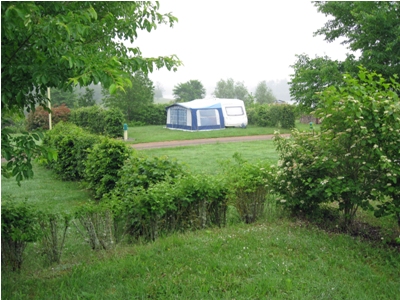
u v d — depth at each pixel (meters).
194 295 3.48
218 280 3.73
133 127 29.69
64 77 3.31
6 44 3.21
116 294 3.52
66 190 9.31
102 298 3.48
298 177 5.40
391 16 8.40
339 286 3.65
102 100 32.34
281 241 4.73
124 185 6.11
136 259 4.30
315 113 5.40
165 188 5.26
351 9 9.50
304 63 10.12
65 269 4.27
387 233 5.15
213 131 24.42
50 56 3.22
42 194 8.83
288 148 5.62
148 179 6.02
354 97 4.94
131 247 4.78
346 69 8.99
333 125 5.20
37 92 3.61
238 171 6.20
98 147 8.23
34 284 3.87
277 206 5.98
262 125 28.36
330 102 5.03
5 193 8.85
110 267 4.10
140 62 3.88
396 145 4.68
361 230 5.38
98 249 4.75
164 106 33.28
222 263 4.06
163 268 4.03
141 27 4.97
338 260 4.26
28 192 9.05
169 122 27.95
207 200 5.50
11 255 4.31
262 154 14.66
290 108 25.67
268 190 5.96
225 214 5.73
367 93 5.07
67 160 10.35
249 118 30.25
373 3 8.75
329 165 5.05
